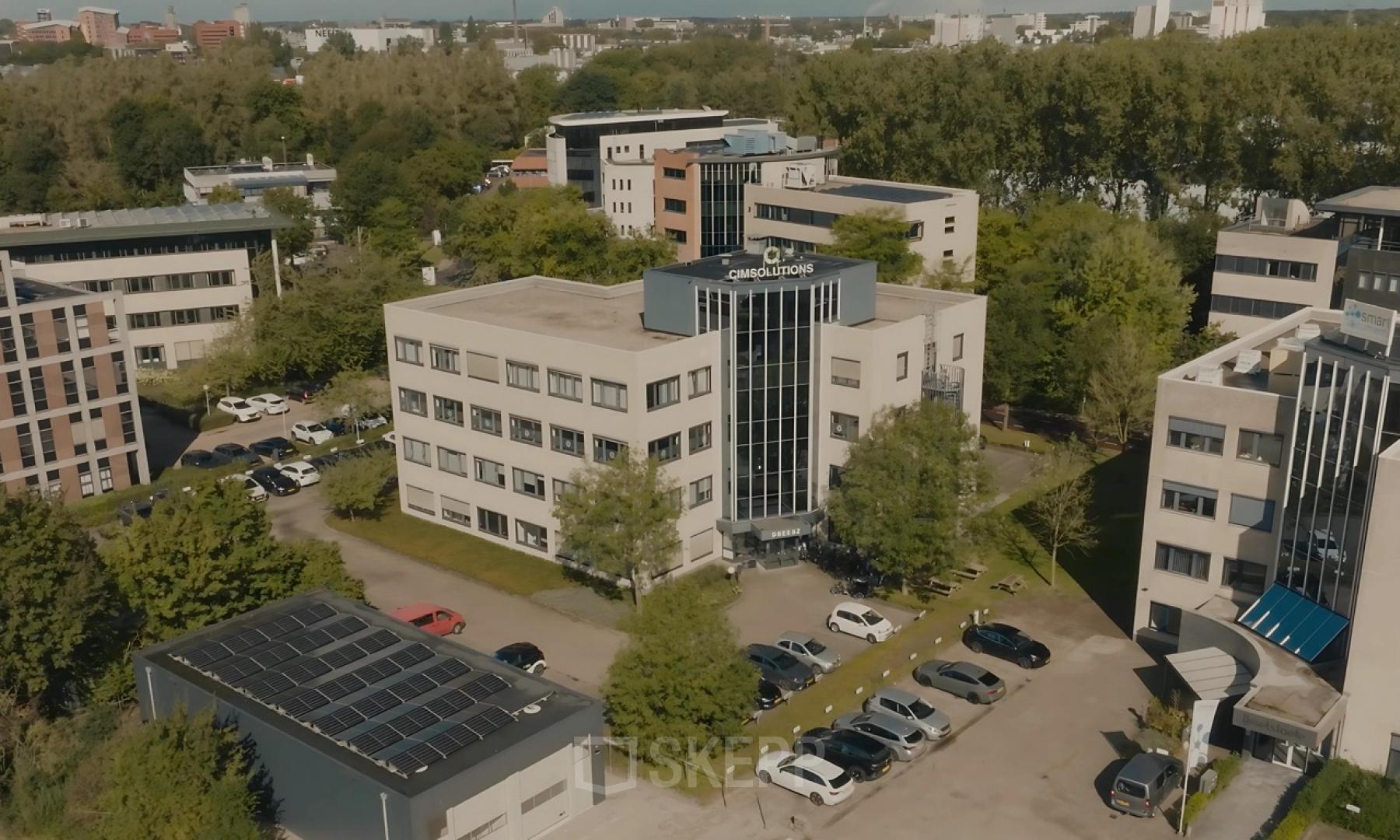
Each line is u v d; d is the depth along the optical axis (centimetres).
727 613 6838
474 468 7925
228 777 4522
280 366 11269
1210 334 10100
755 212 13088
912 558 6575
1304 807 4747
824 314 7362
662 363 6894
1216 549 6059
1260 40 14950
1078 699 5834
